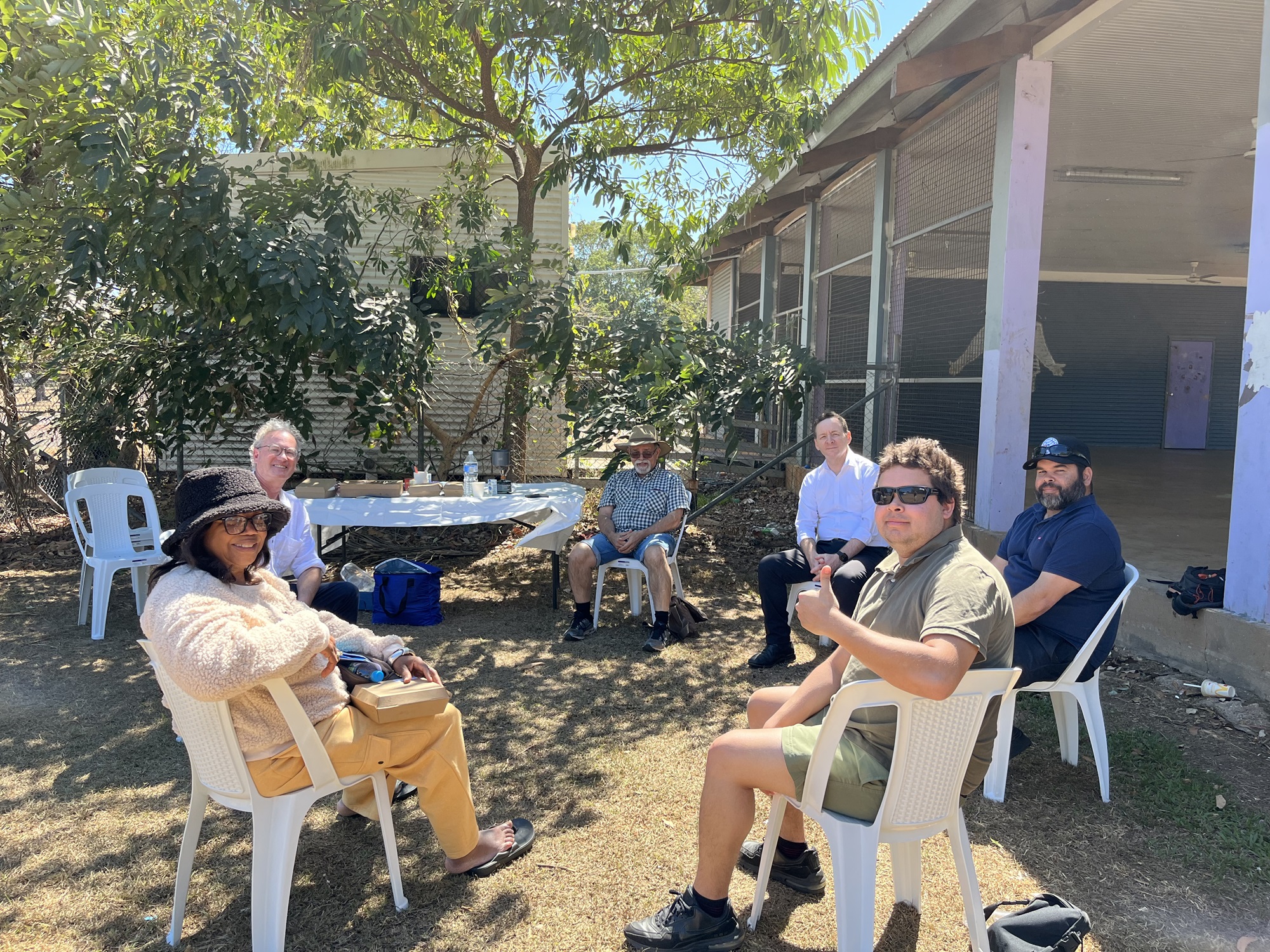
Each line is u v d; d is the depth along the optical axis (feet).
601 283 24.35
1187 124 24.53
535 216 32.14
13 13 17.90
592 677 14.96
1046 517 11.46
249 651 6.84
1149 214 34.76
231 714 7.18
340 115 28.19
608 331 23.40
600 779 11.09
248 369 24.45
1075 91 21.95
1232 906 8.33
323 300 19.84
